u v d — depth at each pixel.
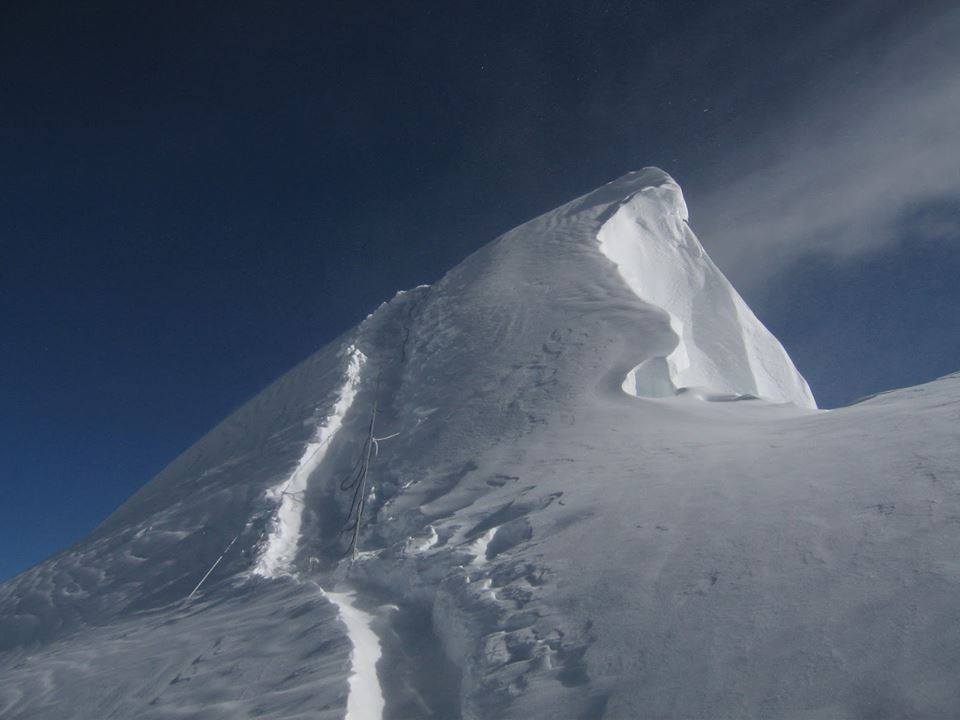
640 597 4.78
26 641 10.80
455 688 5.08
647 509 6.45
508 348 14.80
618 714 3.60
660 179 25.67
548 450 9.80
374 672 5.50
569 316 15.38
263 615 7.45
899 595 3.79
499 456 10.19
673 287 22.22
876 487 5.34
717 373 19.50
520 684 4.26
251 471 13.55
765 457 7.13
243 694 5.38
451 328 17.06
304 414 15.05
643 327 13.91
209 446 18.44
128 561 12.16
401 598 7.23
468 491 9.31
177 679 6.21
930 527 4.43
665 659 3.96
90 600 11.19
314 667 5.47
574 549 6.05
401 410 14.23
